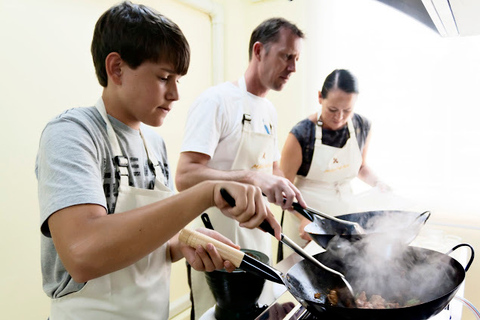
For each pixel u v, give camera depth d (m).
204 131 1.27
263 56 1.35
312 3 2.30
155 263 0.85
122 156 0.78
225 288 0.85
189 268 1.37
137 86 0.71
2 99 1.37
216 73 2.47
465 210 1.74
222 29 2.45
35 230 1.52
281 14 2.46
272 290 0.99
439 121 1.91
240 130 1.38
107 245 0.54
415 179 1.99
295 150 1.72
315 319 0.73
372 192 1.73
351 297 0.71
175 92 0.76
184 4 2.20
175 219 0.59
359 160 1.78
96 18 1.73
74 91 1.64
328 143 1.71
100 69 0.76
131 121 0.83
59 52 1.57
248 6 2.60
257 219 0.63
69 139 0.65
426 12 1.15
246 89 1.44
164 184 0.95
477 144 1.82
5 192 1.41
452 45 1.83
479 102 1.80
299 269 0.73
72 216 0.56
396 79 2.01
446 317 0.75
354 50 2.15
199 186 0.63
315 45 2.32
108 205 0.76
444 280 0.68
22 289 1.49
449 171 1.91
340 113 1.61
